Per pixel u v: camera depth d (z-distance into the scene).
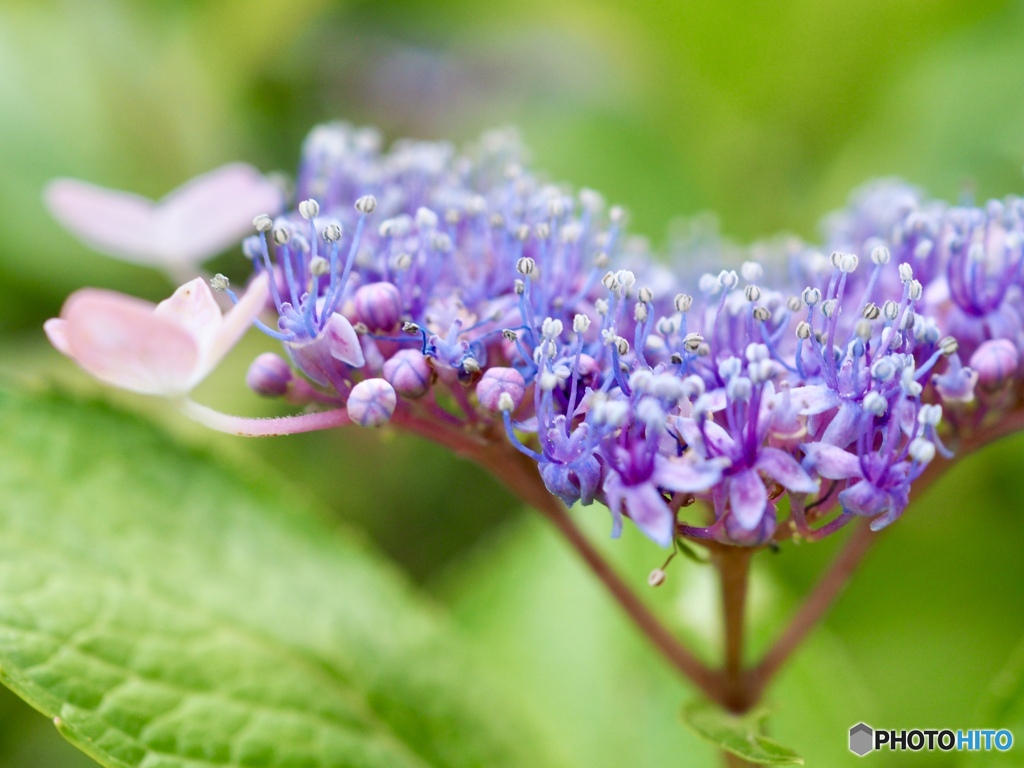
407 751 0.18
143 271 0.23
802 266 0.17
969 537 0.21
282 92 0.26
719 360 0.15
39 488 0.17
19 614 0.16
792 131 0.25
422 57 0.28
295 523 0.18
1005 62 0.23
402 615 0.18
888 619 0.21
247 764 0.17
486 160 0.17
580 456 0.14
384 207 0.16
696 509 0.15
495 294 0.16
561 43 0.30
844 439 0.14
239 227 0.18
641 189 0.24
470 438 0.16
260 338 0.23
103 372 0.14
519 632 0.20
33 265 0.23
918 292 0.15
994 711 0.17
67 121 0.23
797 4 0.23
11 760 0.20
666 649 0.17
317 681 0.17
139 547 0.17
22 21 0.24
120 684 0.16
